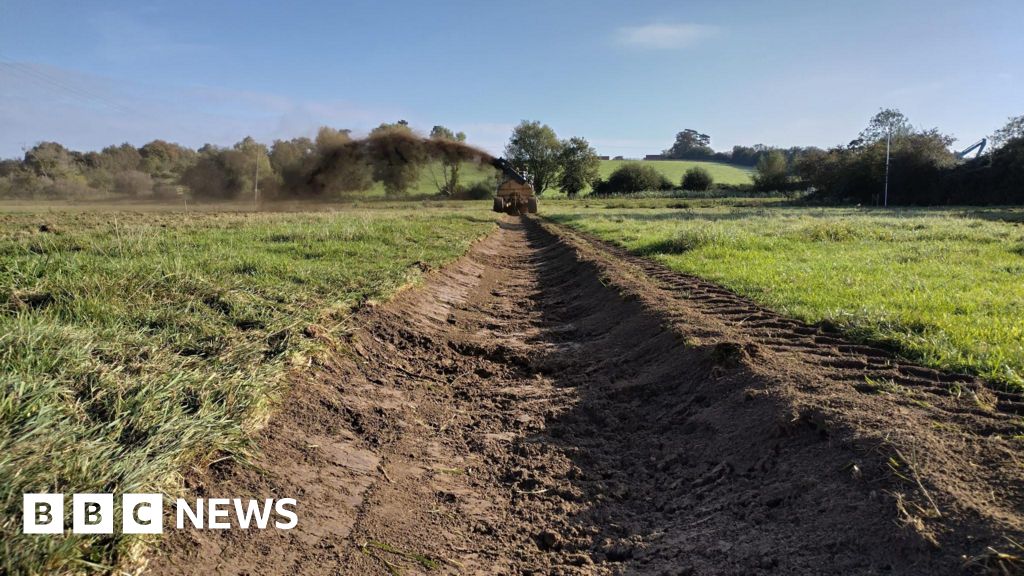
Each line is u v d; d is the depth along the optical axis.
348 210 35.34
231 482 3.95
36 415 3.56
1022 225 21.73
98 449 3.48
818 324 7.61
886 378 5.37
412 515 4.26
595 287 12.03
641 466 5.10
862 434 4.11
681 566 3.56
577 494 4.65
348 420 5.44
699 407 5.70
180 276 7.73
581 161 82.75
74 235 13.14
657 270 13.29
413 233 19.22
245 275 8.87
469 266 15.46
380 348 7.34
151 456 3.64
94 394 4.17
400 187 42.84
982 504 3.23
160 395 4.28
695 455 5.00
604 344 8.49
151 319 6.01
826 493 3.76
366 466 4.78
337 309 7.71
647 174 86.75
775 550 3.46
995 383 5.12
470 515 4.37
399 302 9.15
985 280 9.66
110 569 2.95
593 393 6.71
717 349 6.17
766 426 4.72
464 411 6.29
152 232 14.16
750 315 8.25
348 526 3.97
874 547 3.19
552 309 11.77
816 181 69.94
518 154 81.06
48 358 4.39
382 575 3.55
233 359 5.36
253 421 4.52
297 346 5.98
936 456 3.72
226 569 3.28
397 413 5.87
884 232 17.47
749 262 13.22
